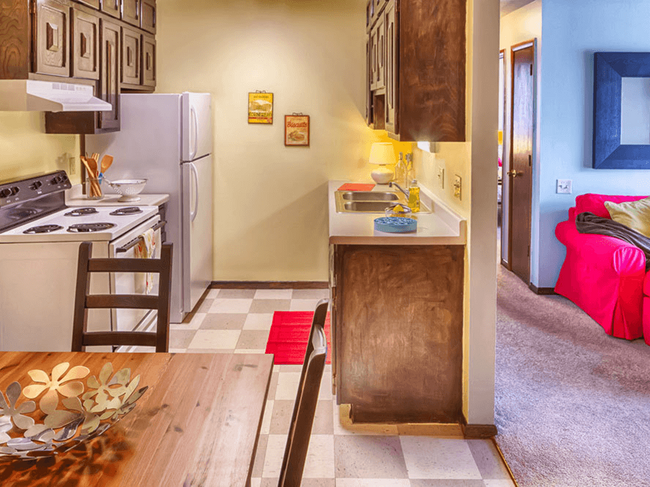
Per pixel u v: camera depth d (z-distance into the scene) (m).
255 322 4.54
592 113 5.06
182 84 5.35
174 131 4.43
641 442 2.83
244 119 5.39
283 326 4.43
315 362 1.17
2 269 3.08
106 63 3.93
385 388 3.02
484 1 2.73
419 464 2.67
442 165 3.61
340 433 2.95
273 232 5.55
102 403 1.44
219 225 5.53
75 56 3.41
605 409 3.16
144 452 1.35
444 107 2.95
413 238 2.89
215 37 5.30
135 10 4.53
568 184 5.13
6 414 1.46
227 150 5.43
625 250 4.12
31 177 3.69
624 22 4.96
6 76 2.92
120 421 1.49
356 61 5.34
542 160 5.12
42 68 3.02
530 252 5.43
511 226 6.04
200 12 5.28
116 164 4.47
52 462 1.31
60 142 4.16
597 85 4.93
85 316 2.20
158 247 4.00
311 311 4.80
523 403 3.24
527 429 2.97
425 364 3.00
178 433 1.44
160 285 2.20
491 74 2.77
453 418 3.05
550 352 3.95
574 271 4.88
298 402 1.33
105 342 2.20
